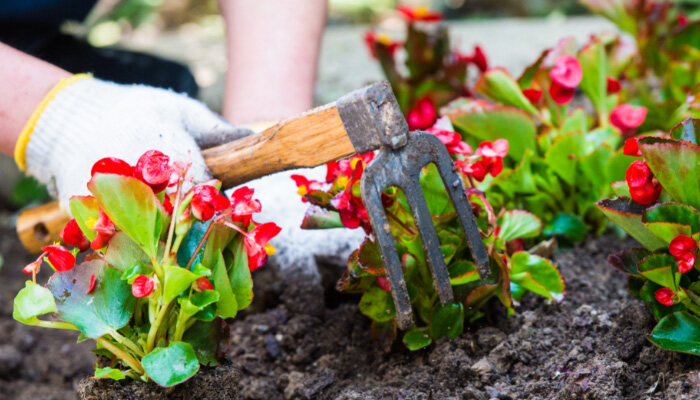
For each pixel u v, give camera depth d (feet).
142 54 5.11
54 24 4.77
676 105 4.22
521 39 7.06
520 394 3.32
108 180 2.92
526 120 3.87
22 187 5.78
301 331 3.81
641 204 3.25
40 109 3.42
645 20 4.57
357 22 13.30
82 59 4.91
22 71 3.47
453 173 3.15
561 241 4.03
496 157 3.36
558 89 3.78
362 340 3.73
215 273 3.05
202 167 3.34
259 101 4.10
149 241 2.99
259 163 3.29
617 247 4.00
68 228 3.10
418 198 3.10
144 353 3.09
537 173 4.01
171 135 3.33
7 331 4.49
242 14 4.24
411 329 3.53
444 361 3.43
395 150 3.06
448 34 4.60
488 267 3.24
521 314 3.64
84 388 3.10
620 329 3.46
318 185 3.35
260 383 3.62
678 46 4.55
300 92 4.16
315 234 3.91
